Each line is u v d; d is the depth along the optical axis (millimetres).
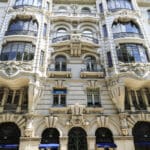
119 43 20344
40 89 18000
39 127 16531
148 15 25406
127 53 19641
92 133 16594
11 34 20172
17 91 18562
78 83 19234
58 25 23672
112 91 18203
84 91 18797
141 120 17344
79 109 17375
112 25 22250
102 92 18875
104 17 23547
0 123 16828
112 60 19469
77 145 16391
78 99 18328
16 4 23094
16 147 15703
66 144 15984
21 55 18688
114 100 18016
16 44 19359
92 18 24094
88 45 21438
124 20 22531
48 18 23297
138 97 18969
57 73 19484
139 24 22391
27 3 22953
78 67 20422
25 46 19266
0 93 18188
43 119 16875
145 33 21609
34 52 19125
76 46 20922
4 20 21609
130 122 17109
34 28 21016
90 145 16078
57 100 18438
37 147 15602
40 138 16016
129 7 24125
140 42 20609
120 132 16656
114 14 22922
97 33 23203
